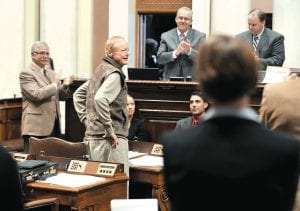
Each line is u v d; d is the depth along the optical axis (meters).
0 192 2.81
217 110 2.28
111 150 5.65
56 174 5.13
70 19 9.98
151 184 5.93
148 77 6.96
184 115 6.65
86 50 10.28
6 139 7.96
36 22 10.20
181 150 2.26
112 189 4.98
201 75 2.24
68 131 7.11
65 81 7.00
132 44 10.97
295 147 2.21
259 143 2.21
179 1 10.85
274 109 3.21
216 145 2.23
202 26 9.66
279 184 2.20
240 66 2.20
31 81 7.13
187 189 2.24
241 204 2.20
